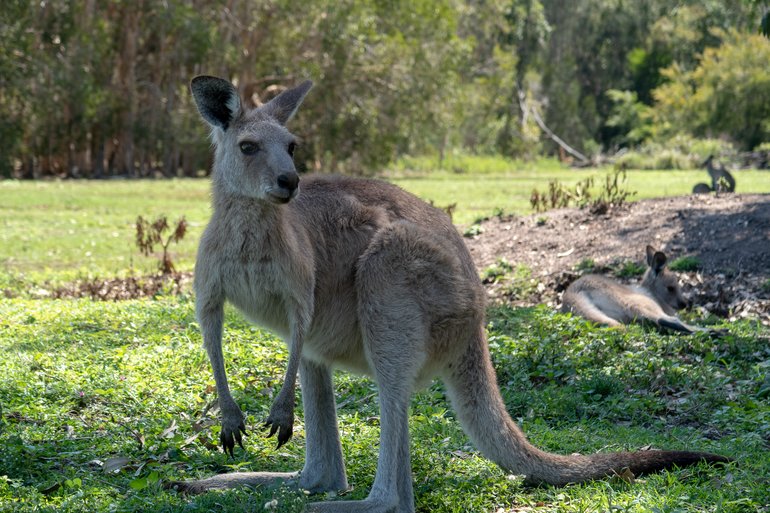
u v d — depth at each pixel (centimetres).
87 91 3922
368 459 566
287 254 457
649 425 673
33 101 3853
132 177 4466
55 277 1388
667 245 1213
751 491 494
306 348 502
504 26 5962
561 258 1248
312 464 515
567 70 6900
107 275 1415
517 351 810
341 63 3950
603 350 814
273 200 448
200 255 468
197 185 3778
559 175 4872
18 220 2209
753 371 774
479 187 3538
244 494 462
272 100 502
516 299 1134
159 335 870
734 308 1020
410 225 492
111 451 568
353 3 3941
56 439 577
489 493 507
